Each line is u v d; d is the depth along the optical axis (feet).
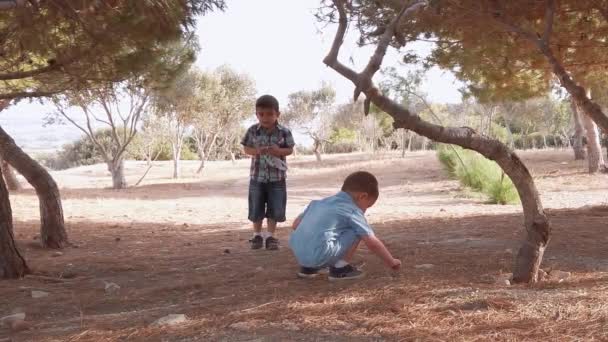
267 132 22.84
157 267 20.36
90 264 21.22
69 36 21.66
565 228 25.02
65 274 19.30
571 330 10.13
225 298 14.15
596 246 20.22
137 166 137.28
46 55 21.38
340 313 11.66
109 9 19.44
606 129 21.65
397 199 55.93
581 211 32.37
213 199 64.90
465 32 23.67
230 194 72.90
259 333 10.61
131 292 16.02
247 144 22.99
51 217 26.48
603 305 11.57
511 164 14.33
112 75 23.32
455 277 15.10
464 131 13.96
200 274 18.12
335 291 13.89
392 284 14.12
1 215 18.37
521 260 14.44
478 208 43.27
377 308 11.90
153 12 19.83
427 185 67.62
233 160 140.15
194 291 15.64
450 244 21.84
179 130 108.88
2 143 26.12
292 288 14.66
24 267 18.85
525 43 25.09
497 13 21.16
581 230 24.25
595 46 26.13
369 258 18.94
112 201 60.34
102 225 37.63
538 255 14.40
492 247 20.71
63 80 24.45
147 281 17.67
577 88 21.56
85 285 17.31
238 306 12.97
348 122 150.20
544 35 21.24
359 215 15.17
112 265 20.92
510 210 39.45
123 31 20.17
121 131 136.36
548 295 12.55
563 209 35.29
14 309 14.32
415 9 13.16
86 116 84.43
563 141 160.66
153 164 142.41
